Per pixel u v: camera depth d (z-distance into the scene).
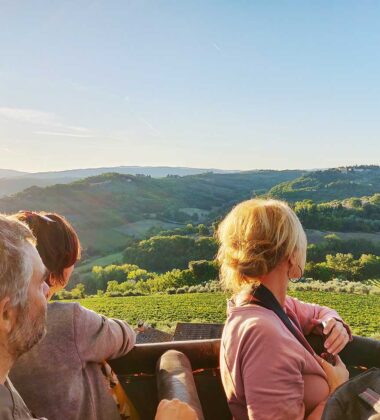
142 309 52.59
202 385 1.92
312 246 82.56
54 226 1.57
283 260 1.76
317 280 61.06
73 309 1.56
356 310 44.47
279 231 1.74
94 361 1.59
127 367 1.82
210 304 53.66
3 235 0.98
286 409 1.55
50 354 1.48
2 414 0.95
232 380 1.68
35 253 1.04
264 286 1.74
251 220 1.77
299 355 1.62
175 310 51.47
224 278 1.86
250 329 1.64
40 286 1.05
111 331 1.64
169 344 1.87
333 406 1.32
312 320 1.96
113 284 74.06
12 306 0.97
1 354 0.99
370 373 1.45
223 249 1.85
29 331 1.01
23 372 1.46
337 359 1.84
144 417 1.83
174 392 1.50
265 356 1.59
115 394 1.71
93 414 1.53
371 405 1.28
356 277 65.75
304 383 1.65
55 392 1.47
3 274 0.95
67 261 1.58
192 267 72.62
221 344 1.81
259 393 1.57
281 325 1.68
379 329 38.06
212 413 1.92
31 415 1.08
